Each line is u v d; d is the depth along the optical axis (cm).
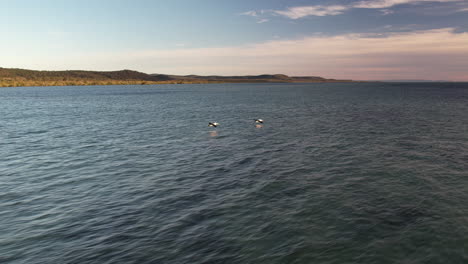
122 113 6306
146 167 2309
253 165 2331
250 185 1881
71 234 1299
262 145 3066
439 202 1579
